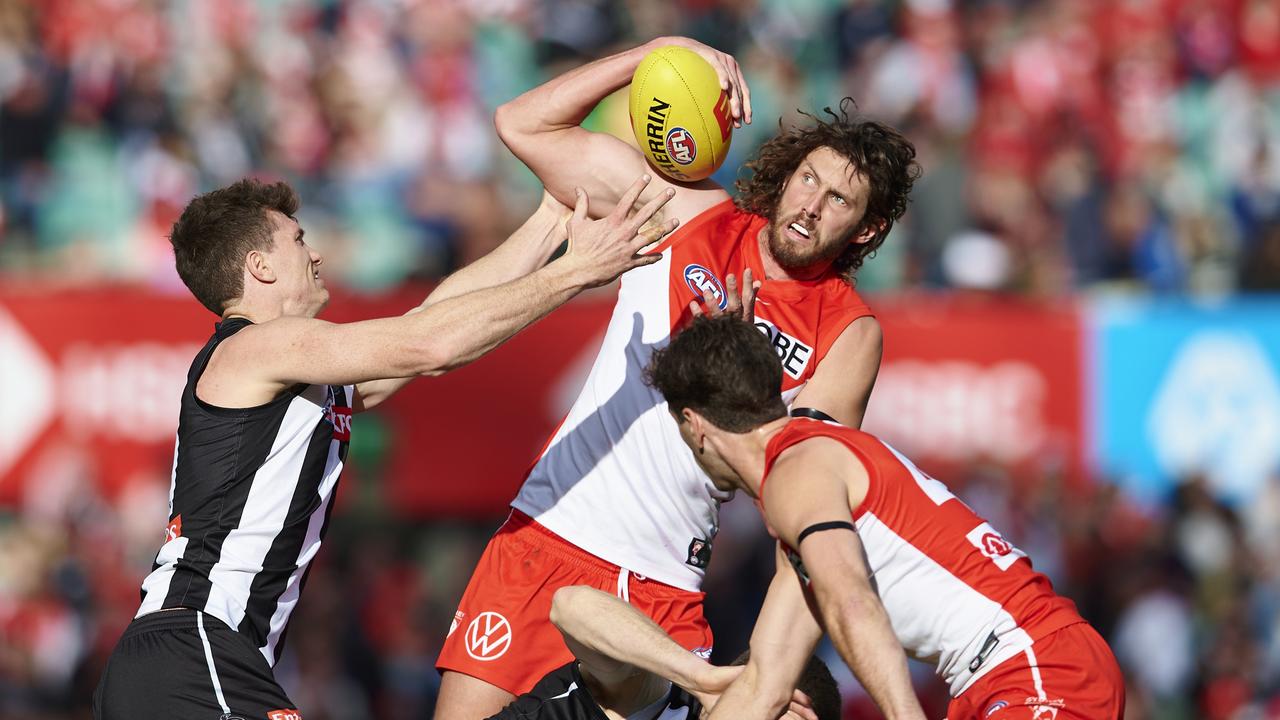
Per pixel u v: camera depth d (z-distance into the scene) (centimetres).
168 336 3462
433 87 4603
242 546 1492
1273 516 3697
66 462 3456
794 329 1689
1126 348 3638
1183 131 4891
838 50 4916
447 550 3994
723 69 1716
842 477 1395
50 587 3631
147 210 4306
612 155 1773
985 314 3616
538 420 3453
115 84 4456
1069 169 4609
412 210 4341
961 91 4794
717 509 1738
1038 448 3609
